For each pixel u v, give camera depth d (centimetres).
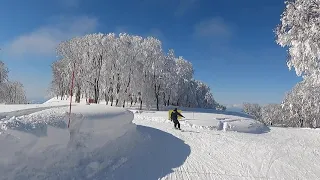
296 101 2602
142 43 5322
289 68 1662
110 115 1137
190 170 998
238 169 1052
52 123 837
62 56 5325
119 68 5066
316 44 1486
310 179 987
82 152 882
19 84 7569
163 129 1889
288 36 1588
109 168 902
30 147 727
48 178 721
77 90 5138
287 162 1192
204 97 9375
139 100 5538
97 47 5022
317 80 1582
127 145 1149
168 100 6222
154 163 1045
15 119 786
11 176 655
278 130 2642
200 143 1485
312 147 1603
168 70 5781
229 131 2175
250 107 10862
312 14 1500
